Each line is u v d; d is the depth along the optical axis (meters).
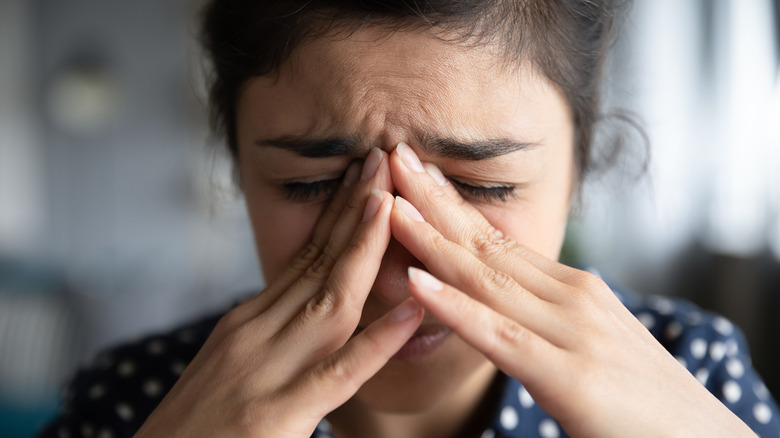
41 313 3.51
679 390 0.56
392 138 0.61
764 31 2.75
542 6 0.63
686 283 3.25
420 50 0.59
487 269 0.59
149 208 4.62
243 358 0.62
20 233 4.50
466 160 0.62
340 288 0.61
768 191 2.72
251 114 0.68
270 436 0.58
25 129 4.52
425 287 0.54
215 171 1.03
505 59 0.60
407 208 0.62
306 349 0.62
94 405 0.97
